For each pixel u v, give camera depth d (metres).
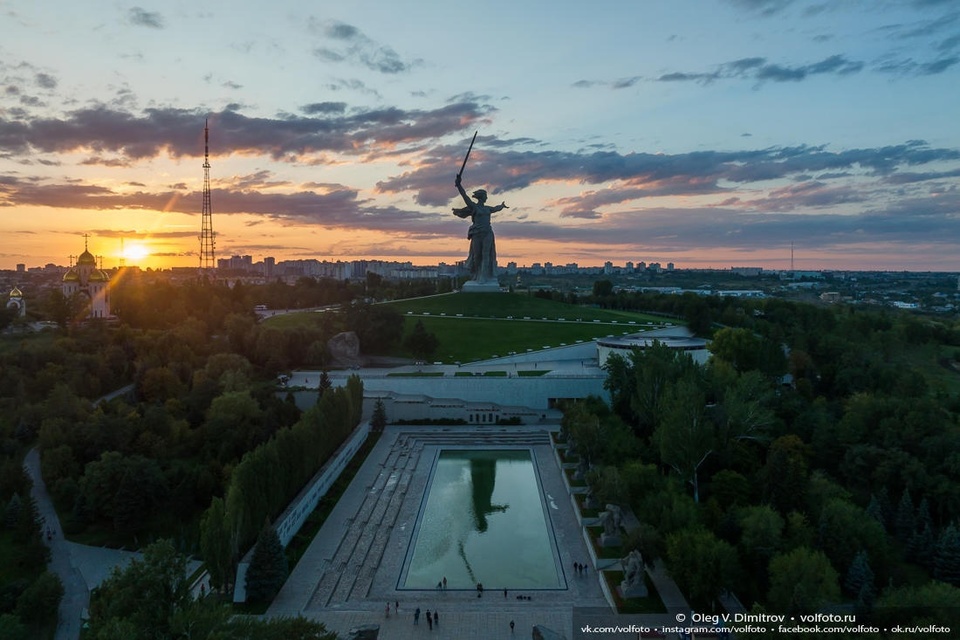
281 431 113.50
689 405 112.25
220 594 88.25
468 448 156.25
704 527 89.38
